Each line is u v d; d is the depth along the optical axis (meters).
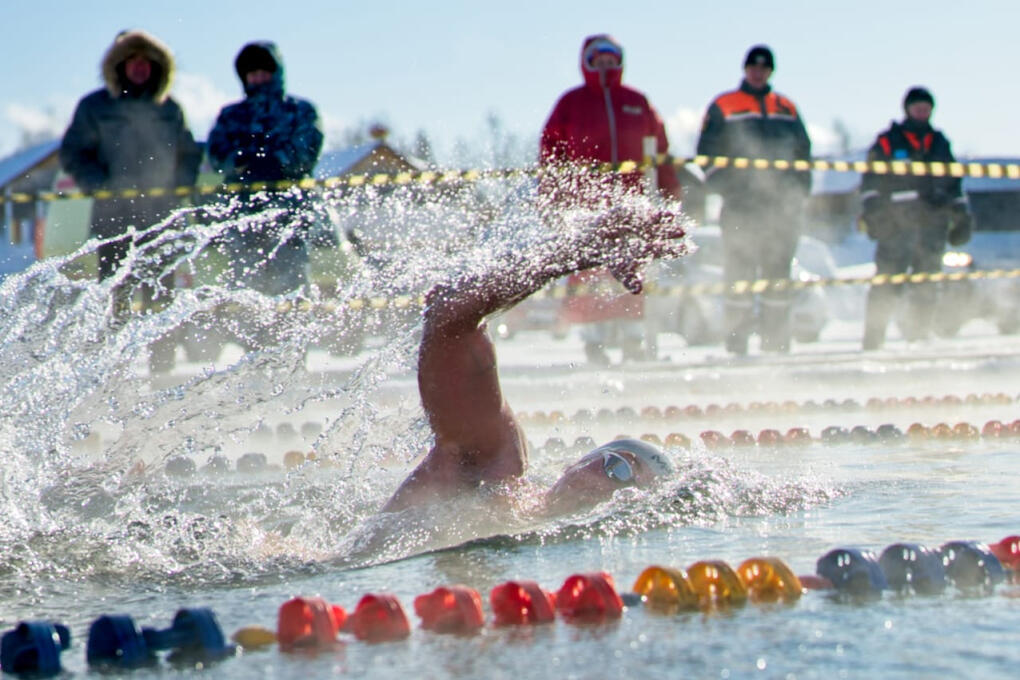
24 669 2.34
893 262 12.08
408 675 2.21
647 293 10.84
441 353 3.63
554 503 3.83
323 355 12.21
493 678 2.16
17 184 22.83
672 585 2.67
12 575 3.25
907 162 11.59
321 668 2.27
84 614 2.87
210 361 9.91
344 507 4.11
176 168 9.23
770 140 10.83
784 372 9.59
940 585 2.79
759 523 3.66
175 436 5.03
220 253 9.02
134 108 9.09
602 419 7.88
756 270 11.29
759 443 6.33
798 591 2.71
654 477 3.98
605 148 9.58
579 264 3.55
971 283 15.05
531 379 9.36
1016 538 3.07
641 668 2.18
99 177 9.12
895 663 2.17
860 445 6.07
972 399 8.20
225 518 3.92
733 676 2.12
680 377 9.36
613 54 9.59
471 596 2.56
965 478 4.62
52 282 5.31
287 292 9.04
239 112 9.03
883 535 3.44
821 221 22.50
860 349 12.52
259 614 2.77
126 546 3.55
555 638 2.42
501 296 3.54
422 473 3.77
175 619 2.49
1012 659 2.19
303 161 9.09
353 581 3.09
